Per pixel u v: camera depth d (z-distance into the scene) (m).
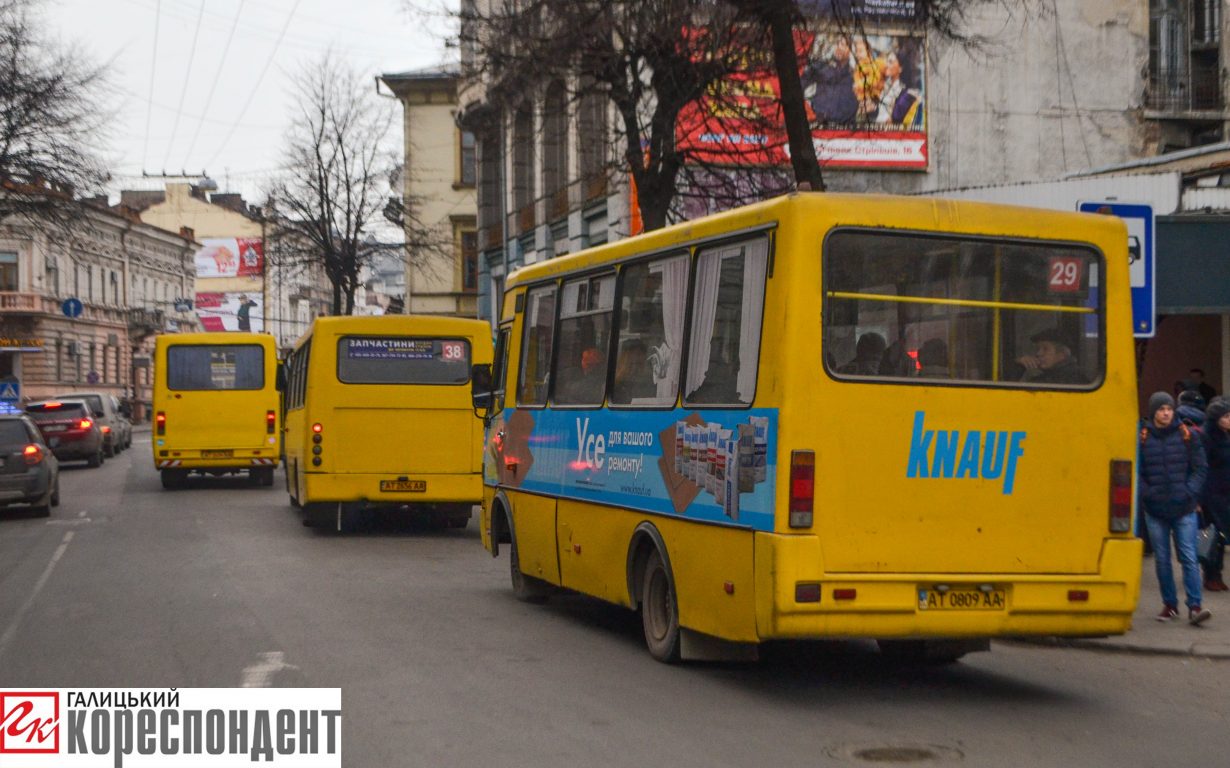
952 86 33.16
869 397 8.15
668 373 9.70
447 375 19.98
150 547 18.67
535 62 20.70
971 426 8.32
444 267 60.44
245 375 31.20
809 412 8.05
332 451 19.70
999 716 8.20
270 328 108.62
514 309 13.40
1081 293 8.68
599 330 11.11
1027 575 8.38
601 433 10.88
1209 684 9.35
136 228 86.44
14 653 10.41
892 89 32.50
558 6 20.12
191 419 30.91
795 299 8.09
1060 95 33.91
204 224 108.81
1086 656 10.43
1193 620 11.19
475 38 21.66
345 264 47.16
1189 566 11.20
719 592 8.72
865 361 8.18
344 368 19.78
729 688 9.01
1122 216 11.05
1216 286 18.16
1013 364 8.49
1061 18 34.03
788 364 8.05
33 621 12.12
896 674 9.65
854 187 32.59
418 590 14.08
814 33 18.83
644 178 20.97
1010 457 8.39
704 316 9.17
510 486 13.22
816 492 8.03
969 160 33.31
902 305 8.30
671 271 9.76
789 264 8.13
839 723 7.94
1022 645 10.92
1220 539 12.83
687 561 9.23
